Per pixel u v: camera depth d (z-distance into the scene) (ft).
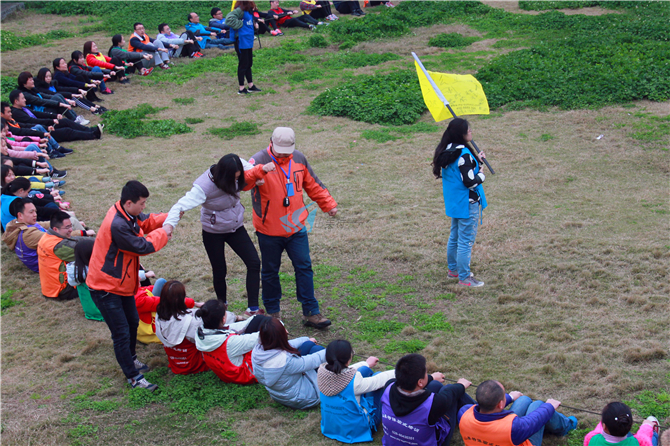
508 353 16.62
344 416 13.50
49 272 20.85
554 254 21.85
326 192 19.44
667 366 15.53
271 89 47.14
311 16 69.46
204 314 15.53
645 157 30.01
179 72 52.44
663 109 36.35
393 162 32.35
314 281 21.48
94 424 14.55
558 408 14.25
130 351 16.08
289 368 14.29
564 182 28.12
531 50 49.34
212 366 15.97
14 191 24.68
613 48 47.29
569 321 17.88
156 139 37.91
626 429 11.48
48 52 58.59
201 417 14.70
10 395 15.79
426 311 19.19
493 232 23.82
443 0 72.64
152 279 21.97
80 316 20.08
